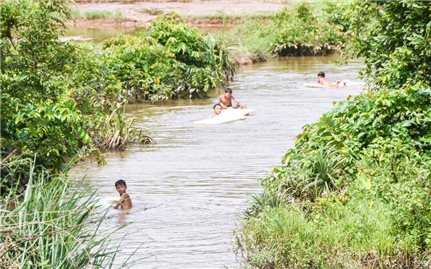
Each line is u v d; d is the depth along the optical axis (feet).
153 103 199.62
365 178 91.45
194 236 95.55
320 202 90.99
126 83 201.98
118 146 145.79
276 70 248.11
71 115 103.96
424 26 118.42
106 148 145.38
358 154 100.32
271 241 83.82
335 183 96.68
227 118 172.45
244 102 192.34
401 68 115.03
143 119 176.76
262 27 293.02
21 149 96.27
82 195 69.56
